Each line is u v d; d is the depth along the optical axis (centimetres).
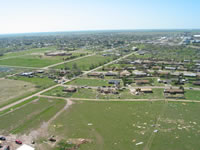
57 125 7869
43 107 9688
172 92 11194
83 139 6806
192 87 12319
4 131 7488
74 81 14388
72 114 8856
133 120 8100
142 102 10012
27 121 8256
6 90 12500
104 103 10031
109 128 7531
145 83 13238
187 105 9494
